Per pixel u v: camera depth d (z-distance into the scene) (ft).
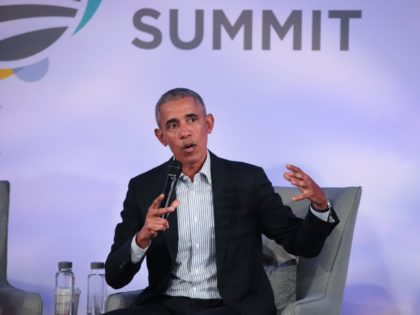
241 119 43.32
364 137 42.73
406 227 42.47
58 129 44.24
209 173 31.48
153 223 27.12
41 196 44.34
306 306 29.40
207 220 30.89
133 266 30.12
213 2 43.39
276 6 43.11
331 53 42.86
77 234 44.27
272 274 33.37
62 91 44.24
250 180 31.27
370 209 42.65
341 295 32.96
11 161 44.37
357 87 42.73
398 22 42.63
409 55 42.55
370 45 42.70
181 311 30.22
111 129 43.98
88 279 42.96
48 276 44.50
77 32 44.11
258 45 43.21
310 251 29.76
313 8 42.93
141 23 43.83
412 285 42.45
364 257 42.73
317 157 42.93
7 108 44.37
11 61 44.32
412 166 42.47
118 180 43.98
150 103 43.78
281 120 43.11
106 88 43.98
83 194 44.16
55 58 44.21
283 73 43.09
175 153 30.96
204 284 30.50
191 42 43.55
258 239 31.42
